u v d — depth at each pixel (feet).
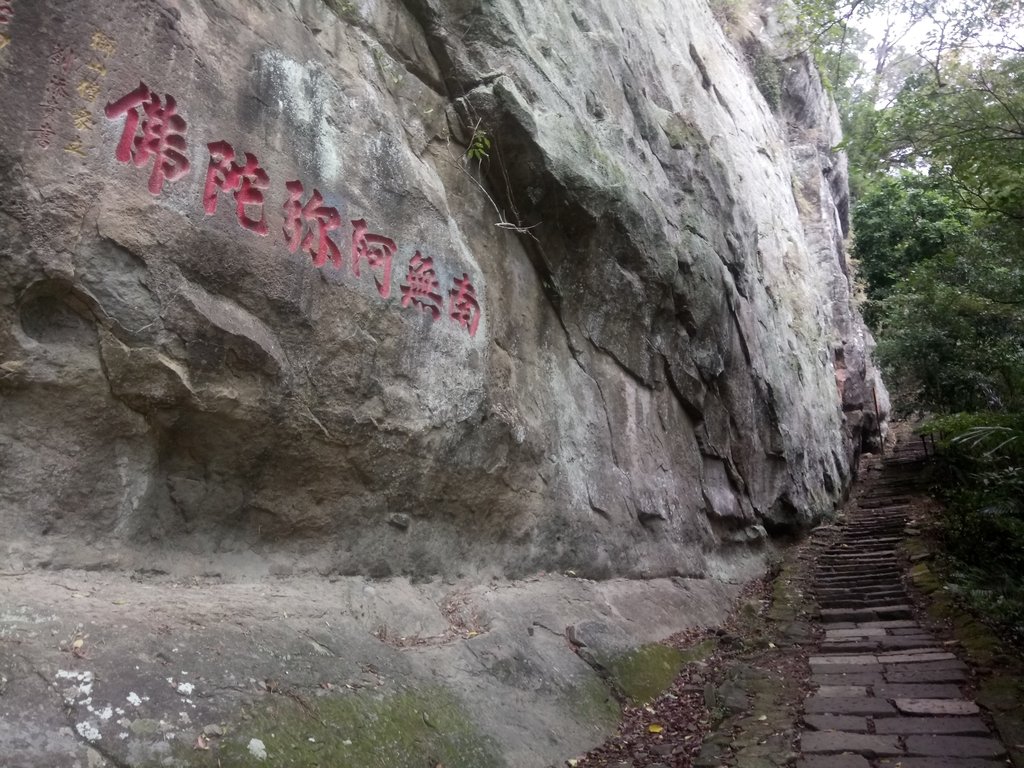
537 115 20.97
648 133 30.58
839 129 89.30
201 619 11.00
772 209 55.11
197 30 12.55
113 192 10.99
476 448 17.89
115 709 8.70
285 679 10.84
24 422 10.38
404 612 14.96
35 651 8.86
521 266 21.75
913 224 75.51
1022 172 26.66
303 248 13.76
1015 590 23.49
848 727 15.52
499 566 19.08
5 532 10.11
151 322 11.26
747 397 36.70
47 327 10.65
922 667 19.33
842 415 64.18
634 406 26.63
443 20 19.33
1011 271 42.14
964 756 13.61
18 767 7.54
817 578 33.32
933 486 50.75
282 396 13.08
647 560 25.30
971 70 27.96
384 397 15.20
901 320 56.70
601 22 28.99
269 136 13.48
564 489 21.79
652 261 26.04
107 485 11.19
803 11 38.70
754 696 18.16
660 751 15.10
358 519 14.98
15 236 10.02
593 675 17.30
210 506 12.63
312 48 15.03
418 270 16.48
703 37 48.80
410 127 17.97
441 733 12.14
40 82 10.34
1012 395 47.91
